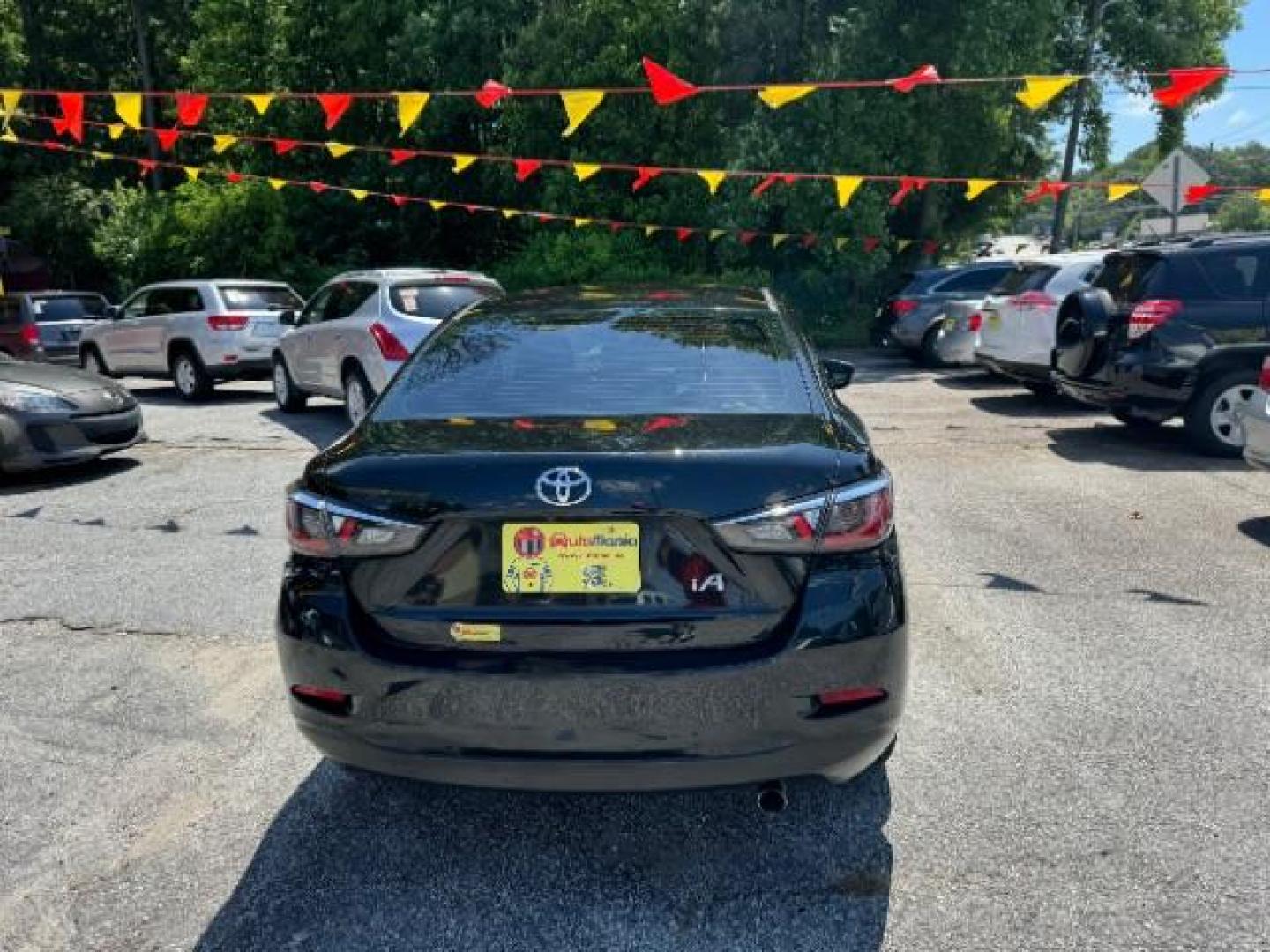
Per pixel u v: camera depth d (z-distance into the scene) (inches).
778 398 124.2
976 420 423.8
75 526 270.5
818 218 797.9
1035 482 303.3
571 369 132.1
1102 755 138.9
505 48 864.3
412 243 964.0
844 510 104.3
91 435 330.0
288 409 480.1
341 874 115.6
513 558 103.0
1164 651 174.4
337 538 106.7
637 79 813.2
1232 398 328.5
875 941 102.3
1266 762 136.0
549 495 101.1
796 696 102.1
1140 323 332.8
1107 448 354.6
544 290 170.7
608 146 838.5
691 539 102.5
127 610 204.5
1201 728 146.2
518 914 107.7
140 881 115.2
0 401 315.6
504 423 117.0
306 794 133.6
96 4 1228.5
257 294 546.3
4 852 121.5
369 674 104.4
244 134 965.2
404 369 137.9
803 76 828.0
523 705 101.5
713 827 124.0
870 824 123.5
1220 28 938.7
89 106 1191.6
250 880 115.0
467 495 102.4
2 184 1197.1
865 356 789.2
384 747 105.8
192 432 427.2
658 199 842.2
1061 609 196.1
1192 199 372.5
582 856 118.5
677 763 101.7
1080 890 109.7
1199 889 109.3
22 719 157.0
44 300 677.9
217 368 525.3
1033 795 129.2
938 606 198.7
